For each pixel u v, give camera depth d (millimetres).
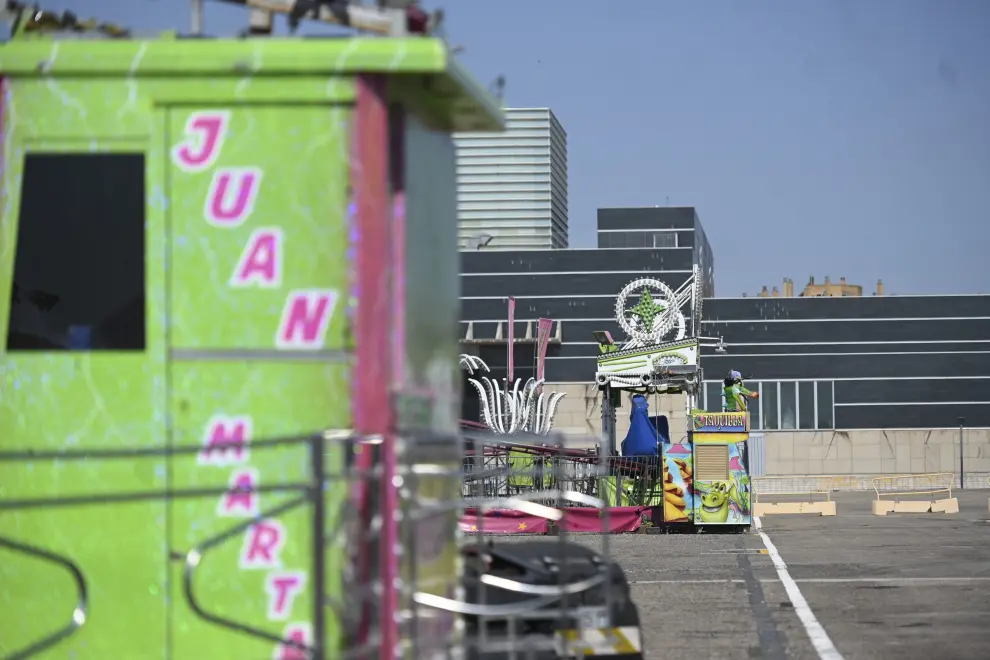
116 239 17250
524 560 22484
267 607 16781
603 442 21797
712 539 59656
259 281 17094
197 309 17141
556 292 125438
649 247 125625
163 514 16953
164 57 17172
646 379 73062
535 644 20000
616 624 21844
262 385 17031
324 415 16953
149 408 17094
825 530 65375
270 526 16844
